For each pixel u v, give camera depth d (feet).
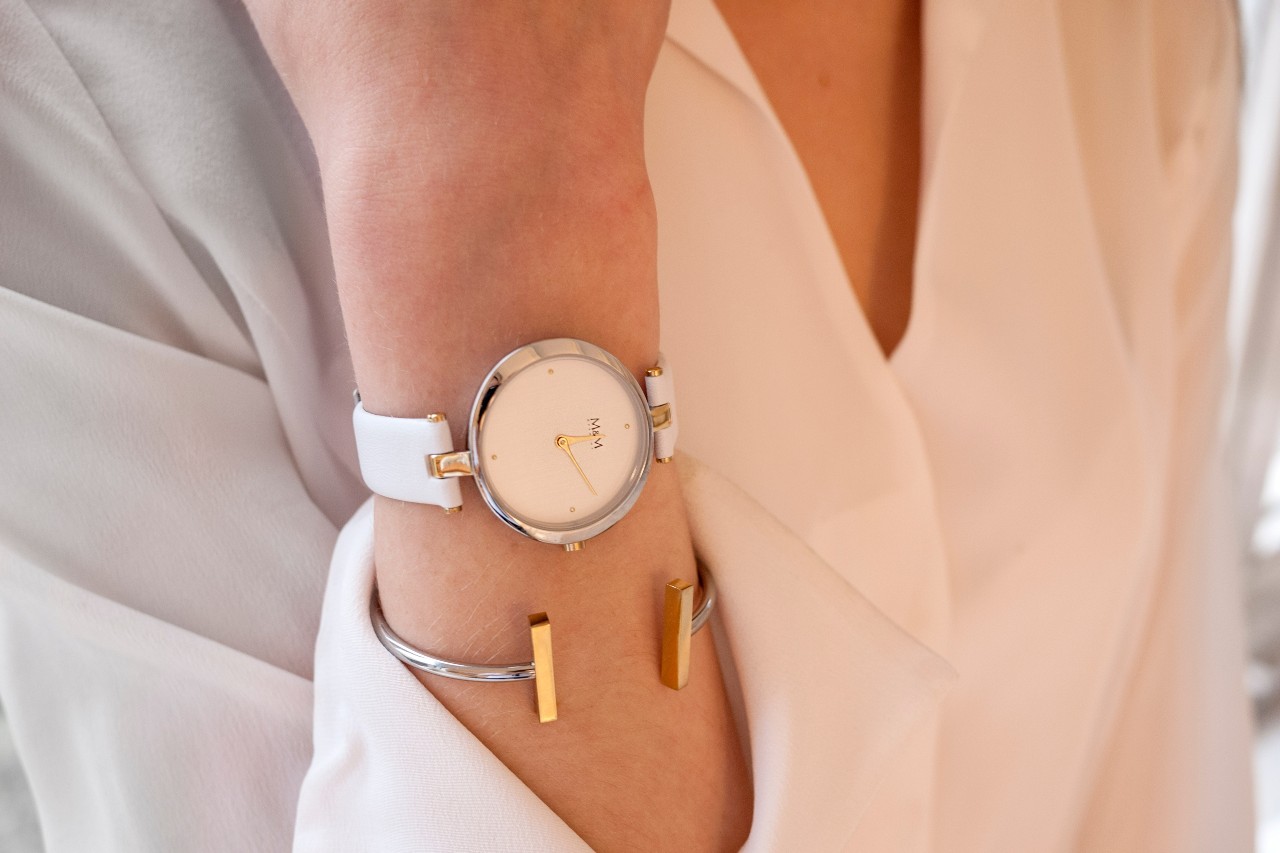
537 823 1.47
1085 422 2.58
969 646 2.77
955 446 2.54
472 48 1.31
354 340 1.44
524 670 1.49
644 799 1.58
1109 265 2.64
